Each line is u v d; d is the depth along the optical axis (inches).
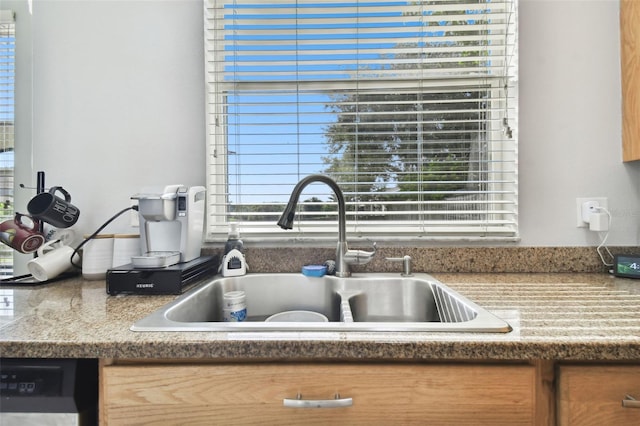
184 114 48.5
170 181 48.3
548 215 46.2
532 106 46.5
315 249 46.2
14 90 48.8
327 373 21.9
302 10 48.0
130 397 21.8
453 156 48.4
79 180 48.3
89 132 48.4
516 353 20.6
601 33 46.3
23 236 41.0
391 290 42.0
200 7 48.6
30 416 21.7
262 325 23.6
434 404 21.6
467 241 46.4
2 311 28.3
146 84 48.5
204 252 46.4
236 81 49.0
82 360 22.1
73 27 48.4
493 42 48.1
